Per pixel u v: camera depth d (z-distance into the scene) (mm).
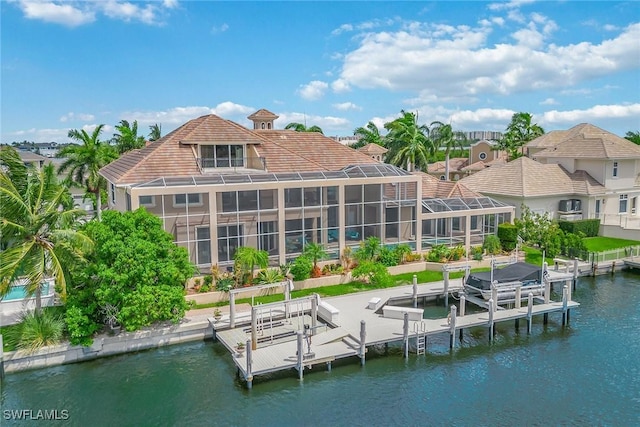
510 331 29547
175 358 25469
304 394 22219
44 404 21312
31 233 25156
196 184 33281
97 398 21797
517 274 31781
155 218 27641
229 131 39750
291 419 20344
